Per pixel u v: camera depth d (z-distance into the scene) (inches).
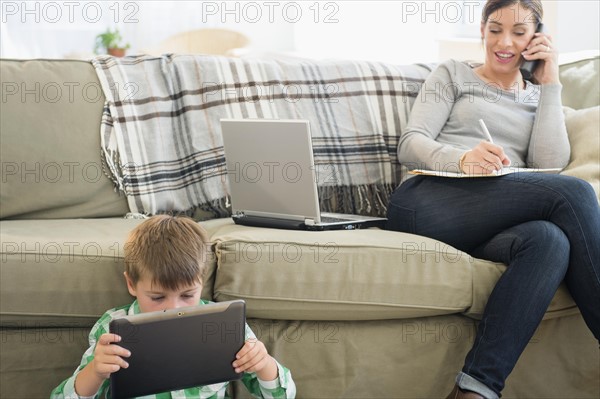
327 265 68.0
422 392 71.6
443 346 71.6
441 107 88.2
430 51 157.9
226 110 89.3
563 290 71.8
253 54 181.3
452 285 69.4
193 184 87.7
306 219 76.2
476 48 137.9
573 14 121.7
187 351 57.7
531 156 86.5
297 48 183.2
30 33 167.6
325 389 70.4
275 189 77.4
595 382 76.6
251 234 69.7
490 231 74.7
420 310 69.6
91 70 87.4
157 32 175.5
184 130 88.4
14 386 67.4
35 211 83.0
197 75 90.0
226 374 59.1
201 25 178.4
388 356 70.9
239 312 58.7
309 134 73.9
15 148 82.0
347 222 78.1
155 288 59.2
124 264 66.2
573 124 88.4
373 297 68.6
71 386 57.5
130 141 85.7
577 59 99.2
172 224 61.7
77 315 66.3
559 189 70.9
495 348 66.2
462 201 76.0
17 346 67.2
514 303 67.1
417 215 78.6
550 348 74.6
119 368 56.1
